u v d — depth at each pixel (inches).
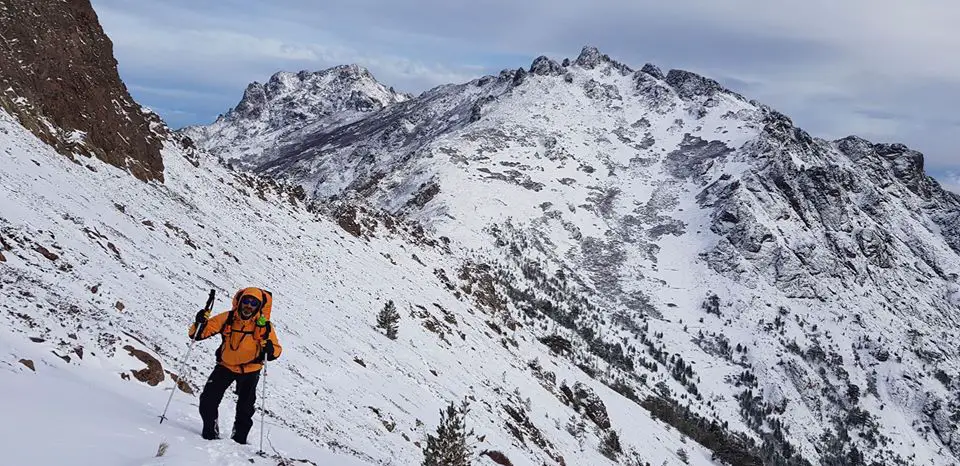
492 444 1288.1
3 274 548.7
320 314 1424.7
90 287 674.8
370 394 1026.7
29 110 1266.0
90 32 1584.6
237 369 372.2
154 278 937.5
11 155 1040.8
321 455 498.3
